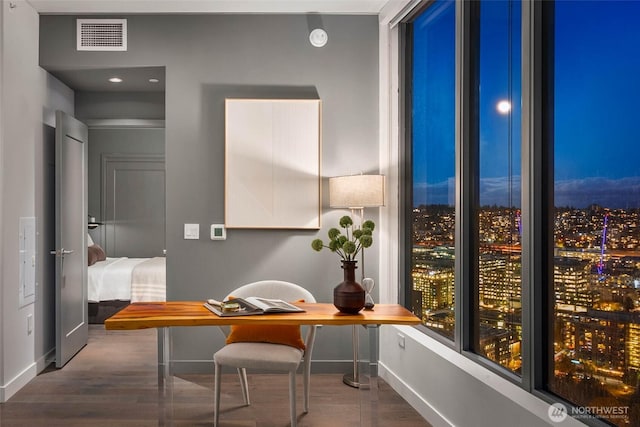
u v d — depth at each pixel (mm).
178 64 4188
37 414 3330
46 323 4398
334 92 4234
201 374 4184
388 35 4141
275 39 4215
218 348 4195
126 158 7785
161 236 7824
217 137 4199
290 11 4172
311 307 3002
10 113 3705
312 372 4219
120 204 7797
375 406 2812
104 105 5586
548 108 2225
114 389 3824
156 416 3303
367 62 4242
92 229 7766
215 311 2783
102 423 3188
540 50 2246
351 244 2775
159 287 6023
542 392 2244
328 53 4230
